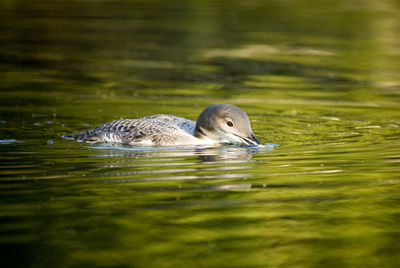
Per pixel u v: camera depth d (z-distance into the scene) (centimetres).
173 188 1050
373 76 2269
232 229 881
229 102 1864
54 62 2470
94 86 2070
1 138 1412
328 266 774
